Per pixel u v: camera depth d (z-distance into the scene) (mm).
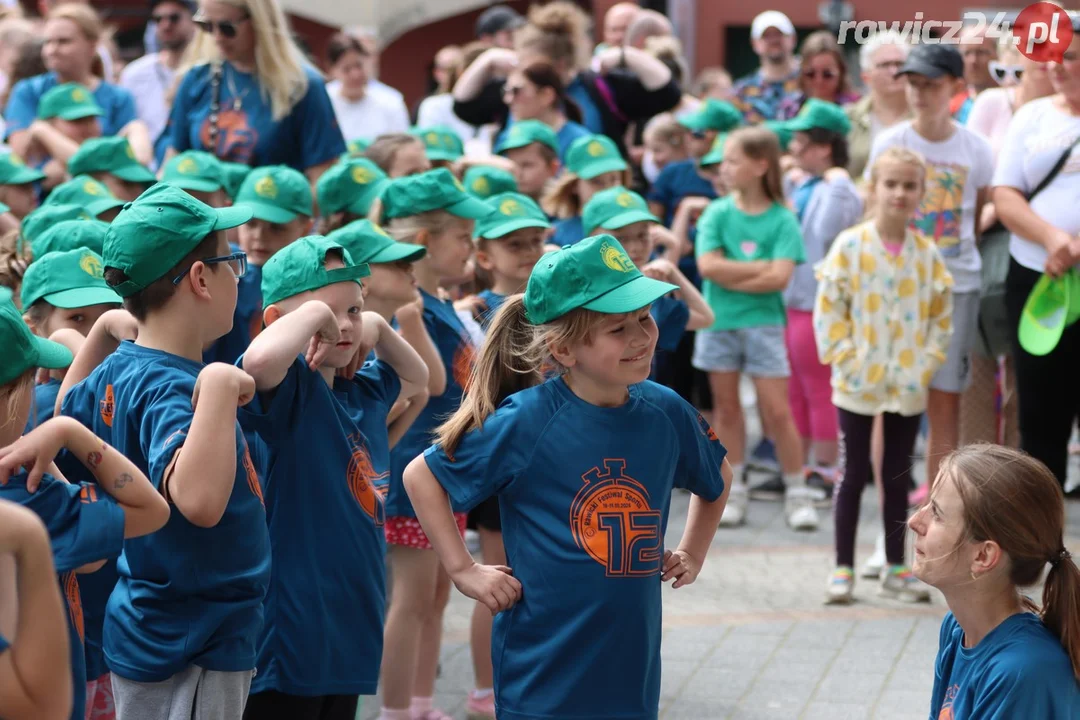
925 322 6961
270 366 3707
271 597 4008
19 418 3078
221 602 3588
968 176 7711
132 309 3701
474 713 5641
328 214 6430
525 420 3711
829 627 6676
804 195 9258
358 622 4117
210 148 7555
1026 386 7273
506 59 10602
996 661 3252
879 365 6867
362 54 11781
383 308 5023
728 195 8781
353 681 4105
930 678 5977
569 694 3654
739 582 7441
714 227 8562
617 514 3678
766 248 8438
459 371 5559
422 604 5242
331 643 4047
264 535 3703
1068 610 3270
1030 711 3188
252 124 7512
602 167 8094
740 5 19594
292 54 7535
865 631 6602
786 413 8602
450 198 5594
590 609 3643
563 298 3627
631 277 3639
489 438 3723
